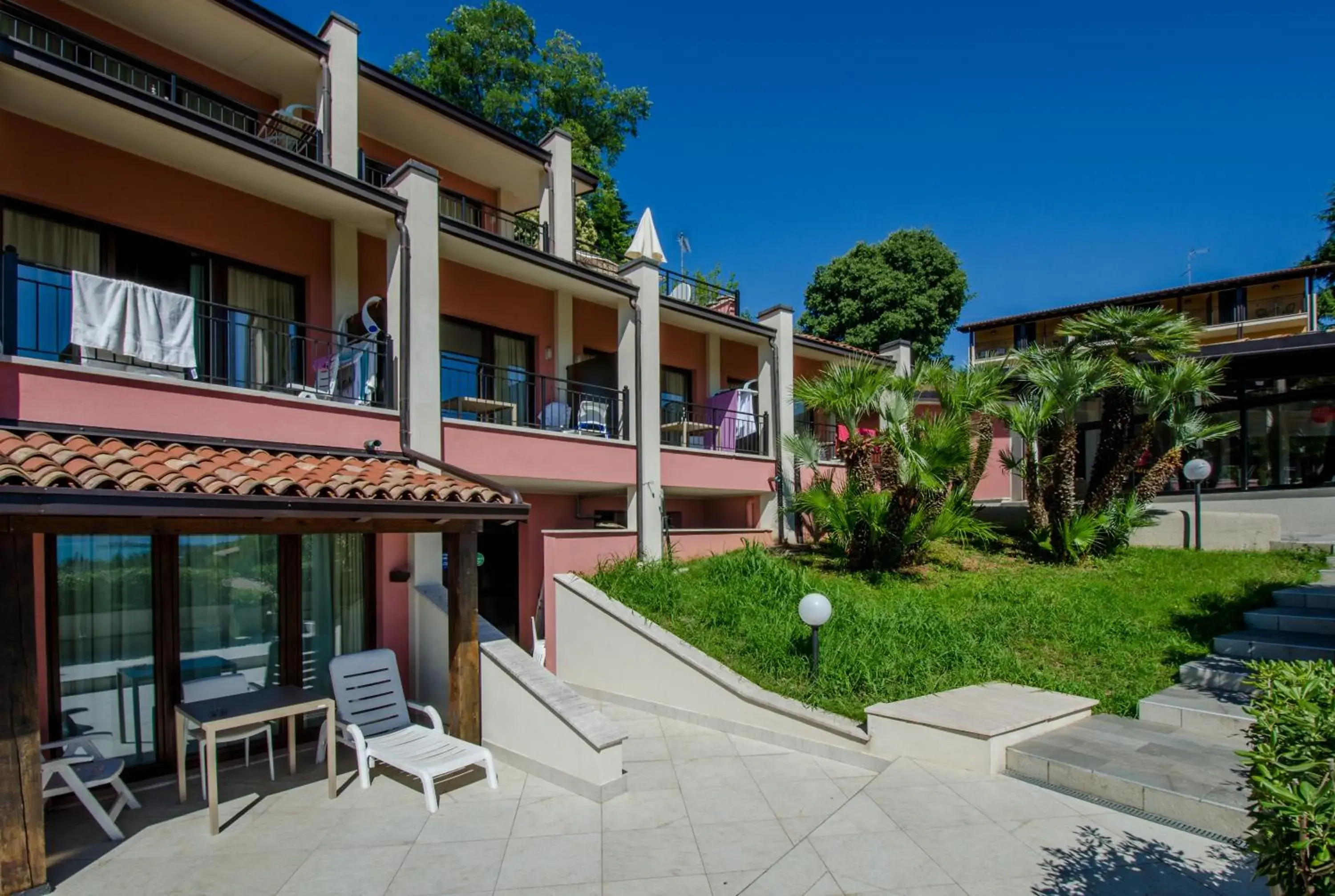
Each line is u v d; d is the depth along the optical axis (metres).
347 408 7.95
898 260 30.27
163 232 8.00
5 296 5.88
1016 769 5.83
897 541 11.31
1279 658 7.38
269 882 4.71
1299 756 2.71
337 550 8.31
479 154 12.46
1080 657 8.15
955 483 12.91
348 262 9.45
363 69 10.16
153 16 8.76
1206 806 4.73
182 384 6.75
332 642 8.22
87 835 5.46
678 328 15.12
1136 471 14.06
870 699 7.20
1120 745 5.91
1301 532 13.48
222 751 7.13
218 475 5.63
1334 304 26.52
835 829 5.08
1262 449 14.52
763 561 10.72
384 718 6.97
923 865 4.54
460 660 7.04
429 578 8.59
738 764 6.75
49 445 5.48
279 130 9.62
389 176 9.39
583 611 9.60
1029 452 12.48
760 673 7.89
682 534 12.05
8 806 4.49
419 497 6.52
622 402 11.95
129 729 6.73
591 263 14.09
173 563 7.02
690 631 8.80
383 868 4.87
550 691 6.66
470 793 6.21
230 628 7.46
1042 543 12.39
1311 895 2.45
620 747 6.14
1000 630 8.79
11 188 6.99
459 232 9.54
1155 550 12.87
